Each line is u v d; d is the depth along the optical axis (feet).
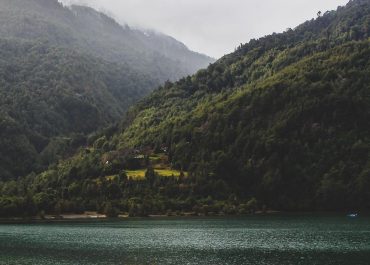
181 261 358.64
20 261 363.56
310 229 579.07
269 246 431.84
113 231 589.73
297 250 403.75
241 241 470.80
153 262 354.95
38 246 447.83
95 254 396.78
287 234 527.40
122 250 418.92
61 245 453.99
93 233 565.53
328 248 412.36
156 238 506.89
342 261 346.95
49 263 353.72
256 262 348.38
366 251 393.09
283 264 337.72
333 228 588.09
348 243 443.73
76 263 352.90
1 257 382.63
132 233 561.02
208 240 483.92
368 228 583.58
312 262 344.08
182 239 494.18
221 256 378.53
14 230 609.42
